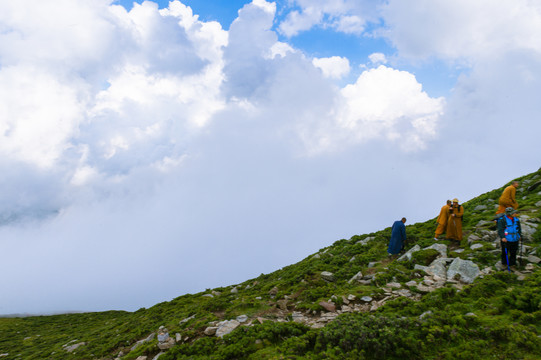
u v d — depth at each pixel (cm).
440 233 1733
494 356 690
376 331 850
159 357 1128
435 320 870
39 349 2416
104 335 1961
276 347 979
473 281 1126
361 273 1572
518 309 856
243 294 1952
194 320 1476
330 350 832
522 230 1383
